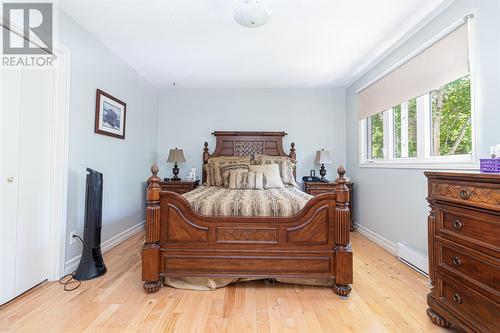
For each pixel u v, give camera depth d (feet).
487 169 4.14
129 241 10.45
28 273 6.20
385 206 9.72
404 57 8.53
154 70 11.50
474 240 4.10
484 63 5.61
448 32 6.61
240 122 14.16
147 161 12.96
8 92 5.71
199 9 6.97
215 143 14.19
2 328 4.79
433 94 7.59
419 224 7.77
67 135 7.12
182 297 6.03
